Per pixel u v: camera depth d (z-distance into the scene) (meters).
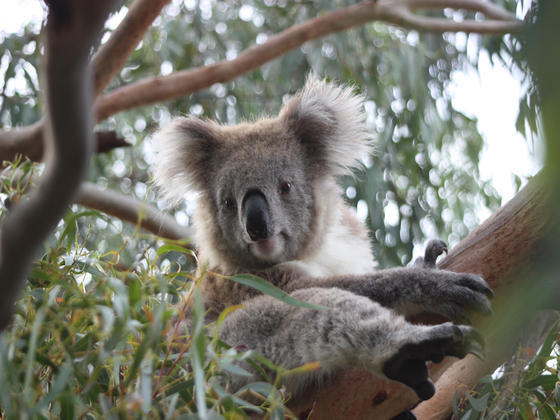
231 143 3.50
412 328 1.97
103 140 3.42
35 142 3.77
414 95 6.21
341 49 6.21
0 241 1.11
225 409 1.78
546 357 2.44
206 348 1.70
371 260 3.84
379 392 2.22
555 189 0.97
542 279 1.59
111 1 0.80
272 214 3.19
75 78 0.86
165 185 3.68
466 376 2.70
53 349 1.87
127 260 4.77
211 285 3.24
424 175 6.46
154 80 4.43
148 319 1.79
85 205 4.82
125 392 1.72
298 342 2.35
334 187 3.65
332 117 3.63
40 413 1.61
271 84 6.68
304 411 2.31
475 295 2.10
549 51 0.79
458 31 5.57
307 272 3.11
